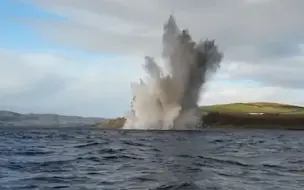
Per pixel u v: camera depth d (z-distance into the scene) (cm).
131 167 2198
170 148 3897
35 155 2908
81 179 1728
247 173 2083
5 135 7100
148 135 7450
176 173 1962
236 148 4216
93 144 4325
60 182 1639
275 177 1956
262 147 4522
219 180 1773
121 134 7894
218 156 3086
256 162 2717
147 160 2603
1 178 1734
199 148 4025
